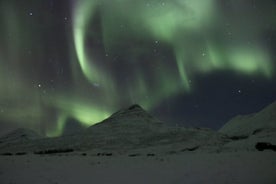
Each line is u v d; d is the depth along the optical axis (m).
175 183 18.81
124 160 33.31
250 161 25.53
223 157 30.77
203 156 34.00
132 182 19.59
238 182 17.73
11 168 26.44
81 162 31.56
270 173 19.33
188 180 19.33
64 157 39.19
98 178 21.28
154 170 24.20
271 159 25.84
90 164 29.52
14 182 19.83
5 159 35.47
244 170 21.11
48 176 22.03
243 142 57.91
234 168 22.36
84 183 19.56
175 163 28.34
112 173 23.38
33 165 28.61
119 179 20.75
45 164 29.53
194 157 33.34
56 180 20.52
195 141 73.06
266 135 61.22
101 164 29.41
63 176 22.09
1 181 20.20
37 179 20.81
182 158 33.09
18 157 39.50
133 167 26.59
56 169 25.77
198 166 25.12
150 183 19.11
